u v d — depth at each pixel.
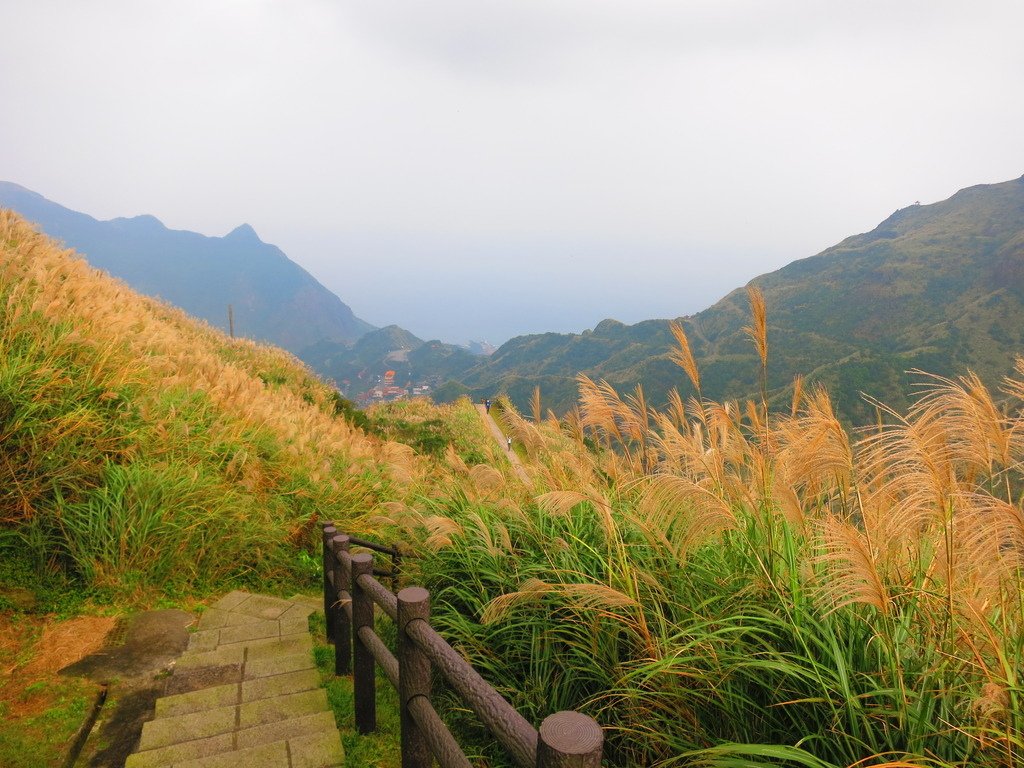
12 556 4.52
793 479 2.72
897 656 2.01
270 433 7.46
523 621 3.31
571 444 4.86
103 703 3.41
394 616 2.45
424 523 4.42
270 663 3.87
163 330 9.55
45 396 5.39
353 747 3.02
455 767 1.76
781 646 2.42
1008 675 1.81
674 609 2.89
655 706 2.62
